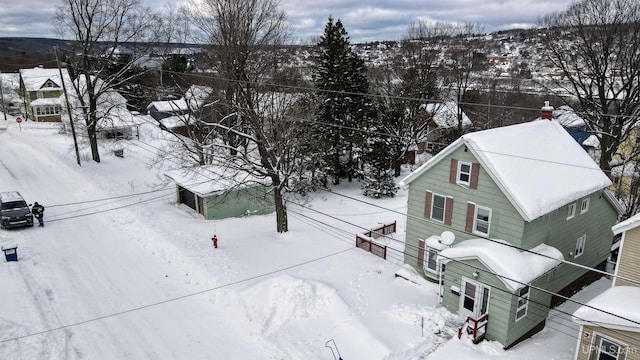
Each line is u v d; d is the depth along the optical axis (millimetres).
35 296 20297
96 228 28406
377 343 17109
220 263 23422
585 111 34781
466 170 20766
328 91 35562
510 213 19156
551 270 19188
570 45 34406
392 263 24391
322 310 19578
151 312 19625
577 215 21781
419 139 45969
